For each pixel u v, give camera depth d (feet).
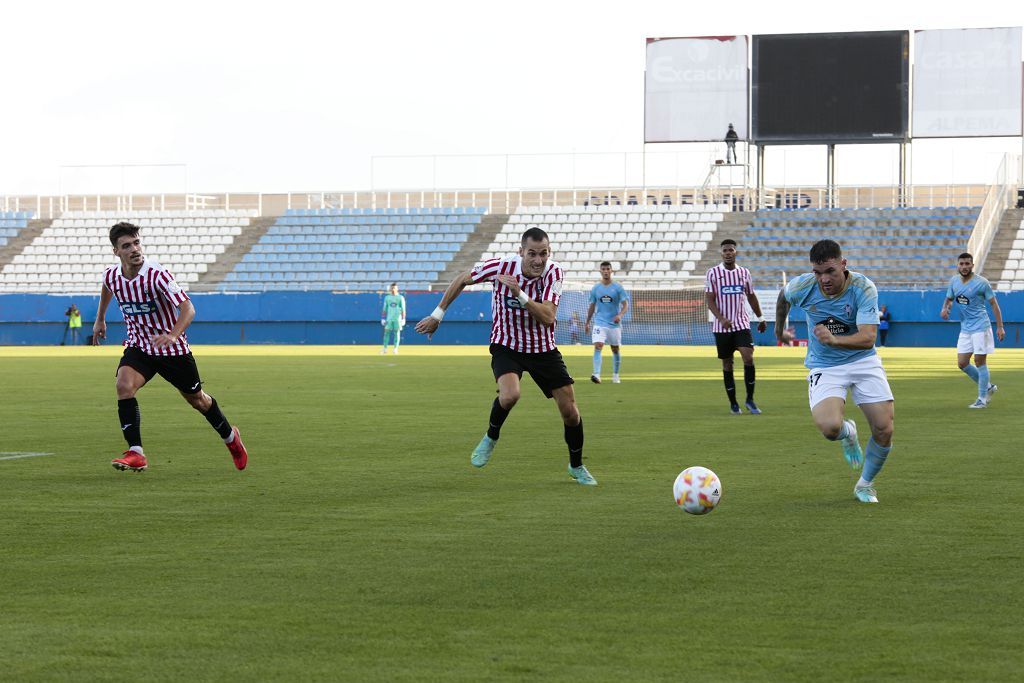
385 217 223.92
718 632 20.75
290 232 225.15
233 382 92.68
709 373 106.83
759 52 196.65
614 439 52.13
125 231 39.83
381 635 20.63
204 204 241.14
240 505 34.32
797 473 40.96
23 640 20.35
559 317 193.57
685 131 201.67
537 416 63.16
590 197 222.89
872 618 21.62
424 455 46.32
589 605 22.61
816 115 195.42
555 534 29.73
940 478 39.70
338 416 63.41
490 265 39.06
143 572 25.46
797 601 22.88
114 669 18.81
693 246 205.77
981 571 25.41
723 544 28.40
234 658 19.36
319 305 200.95
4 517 32.32
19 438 52.75
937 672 18.51
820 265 33.88
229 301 202.49
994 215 193.47
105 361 133.80
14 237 231.71
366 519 31.96
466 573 25.34
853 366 34.99
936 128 192.44
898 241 198.59
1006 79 189.98
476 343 197.26
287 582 24.53
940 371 109.19
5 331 209.56
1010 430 55.77
